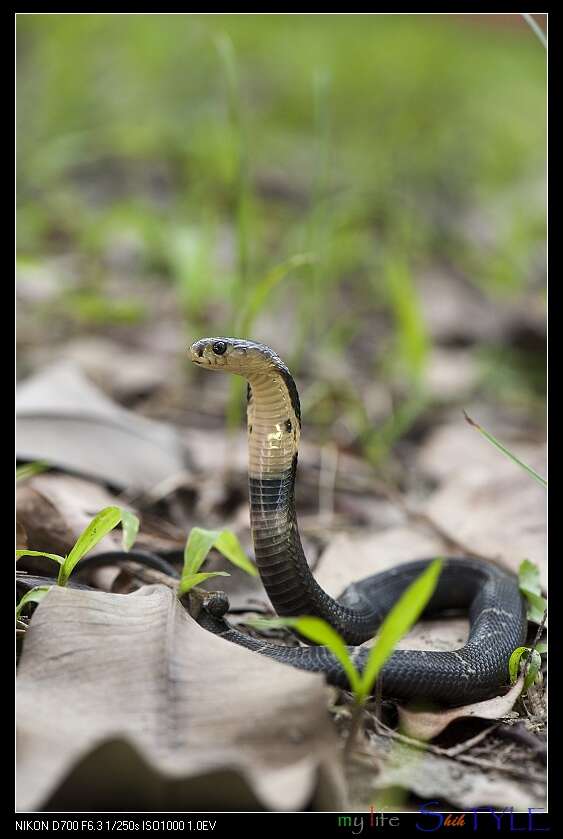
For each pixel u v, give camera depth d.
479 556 6.37
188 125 16.41
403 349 9.81
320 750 3.54
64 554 5.56
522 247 15.55
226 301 11.79
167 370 9.80
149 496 6.91
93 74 18.77
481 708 4.55
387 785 3.87
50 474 6.43
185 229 10.61
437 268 14.48
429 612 5.99
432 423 9.95
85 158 14.82
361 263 13.01
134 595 4.28
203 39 20.28
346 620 5.09
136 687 3.77
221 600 4.82
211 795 3.34
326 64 22.56
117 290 11.81
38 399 7.14
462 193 18.77
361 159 18.39
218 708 3.66
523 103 24.45
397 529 6.95
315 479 8.05
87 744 3.41
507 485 7.02
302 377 10.18
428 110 21.48
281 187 16.22
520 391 11.17
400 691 4.42
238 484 7.32
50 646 3.95
